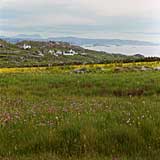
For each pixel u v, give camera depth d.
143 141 9.02
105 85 25.47
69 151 8.73
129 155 8.45
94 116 11.43
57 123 10.60
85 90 23.77
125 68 39.09
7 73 38.06
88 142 8.95
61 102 16.62
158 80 26.75
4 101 16.89
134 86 24.14
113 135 9.28
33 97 20.17
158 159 7.99
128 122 10.34
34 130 9.98
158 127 9.84
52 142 9.07
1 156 8.45
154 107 13.27
